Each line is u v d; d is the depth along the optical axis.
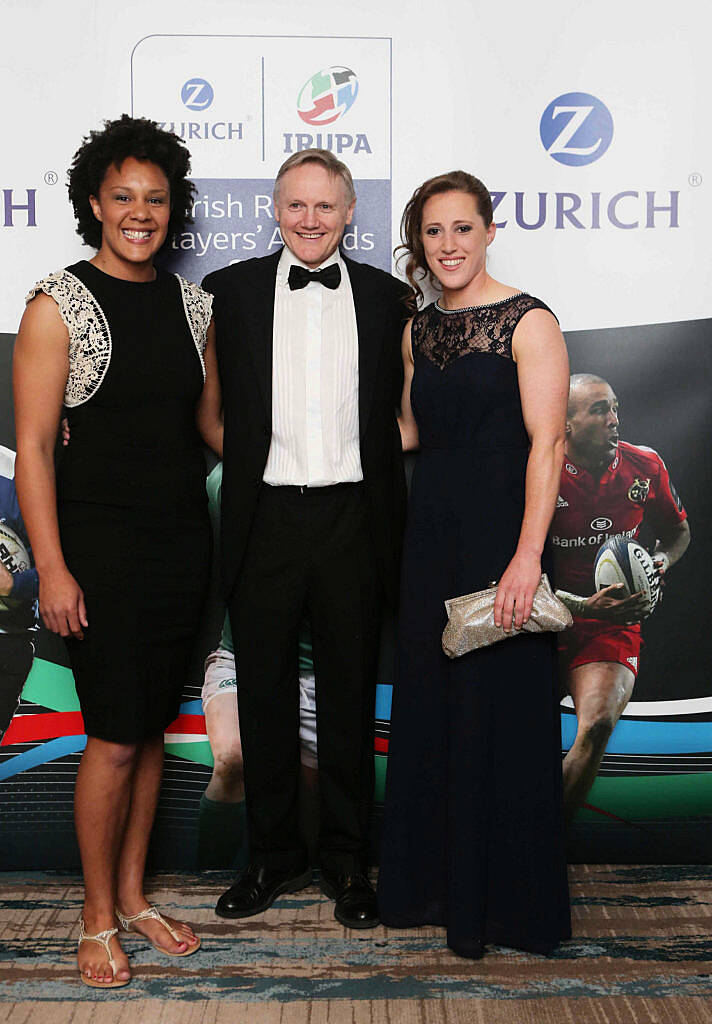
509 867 2.16
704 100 2.49
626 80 2.48
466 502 2.12
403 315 2.31
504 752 2.14
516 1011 1.93
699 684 2.64
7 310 2.51
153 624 2.08
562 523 2.60
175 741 2.63
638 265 2.53
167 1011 1.94
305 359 2.21
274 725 2.37
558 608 2.06
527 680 2.13
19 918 2.33
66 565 2.01
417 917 2.28
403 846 2.26
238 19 2.45
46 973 2.08
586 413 2.57
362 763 2.41
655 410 2.58
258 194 2.50
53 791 2.62
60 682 2.60
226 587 2.29
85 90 2.45
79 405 2.01
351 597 2.28
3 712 2.59
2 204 2.48
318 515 2.23
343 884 2.39
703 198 2.51
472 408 2.11
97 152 2.02
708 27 2.47
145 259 2.04
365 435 2.21
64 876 2.59
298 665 2.40
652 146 2.50
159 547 2.08
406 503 2.44
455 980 2.05
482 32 2.46
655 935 2.24
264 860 2.45
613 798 2.66
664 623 2.63
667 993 1.99
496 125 2.48
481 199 2.10
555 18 2.46
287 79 2.47
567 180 2.51
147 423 2.04
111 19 2.44
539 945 2.15
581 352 2.55
